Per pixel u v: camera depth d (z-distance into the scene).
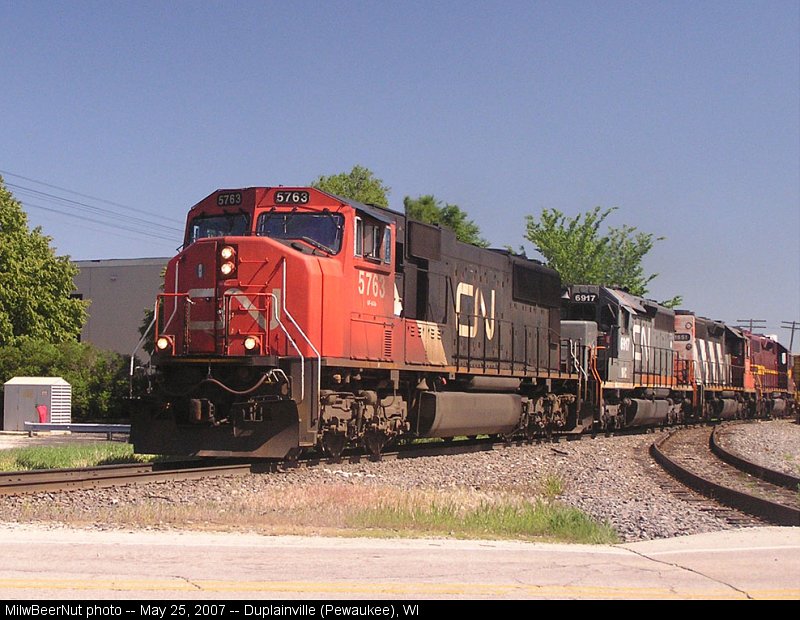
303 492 12.73
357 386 17.58
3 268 42.94
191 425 16.12
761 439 30.41
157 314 16.66
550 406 26.55
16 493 12.55
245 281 16.03
